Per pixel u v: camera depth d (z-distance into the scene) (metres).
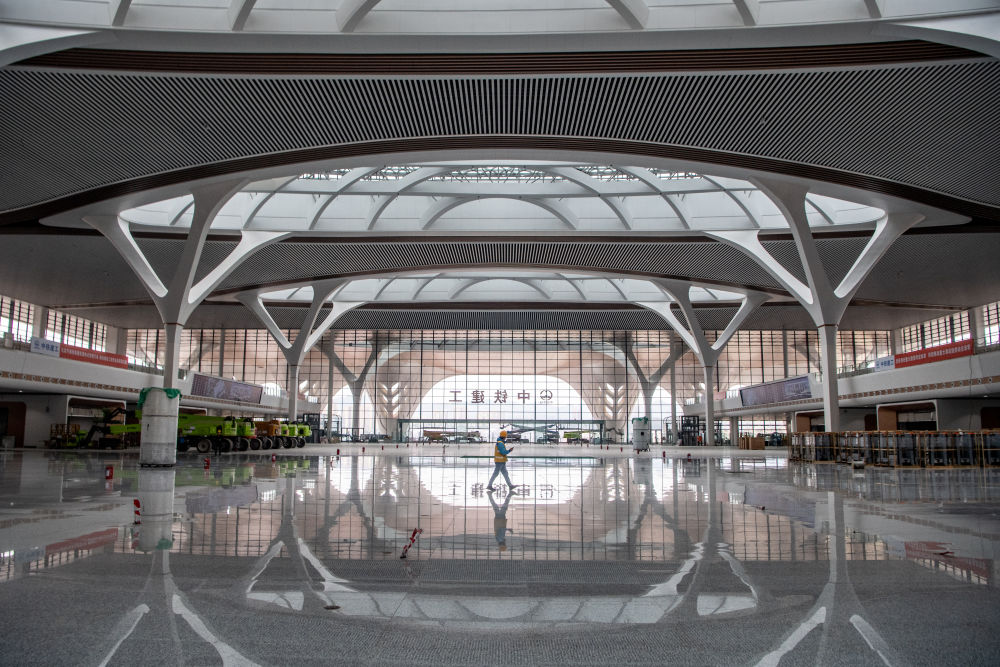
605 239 41.53
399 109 22.02
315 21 17.70
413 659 4.48
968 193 28.70
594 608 5.71
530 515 11.81
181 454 38.56
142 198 29.66
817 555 8.06
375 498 14.47
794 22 17.25
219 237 40.09
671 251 43.84
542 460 36.91
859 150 24.69
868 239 39.38
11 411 46.97
